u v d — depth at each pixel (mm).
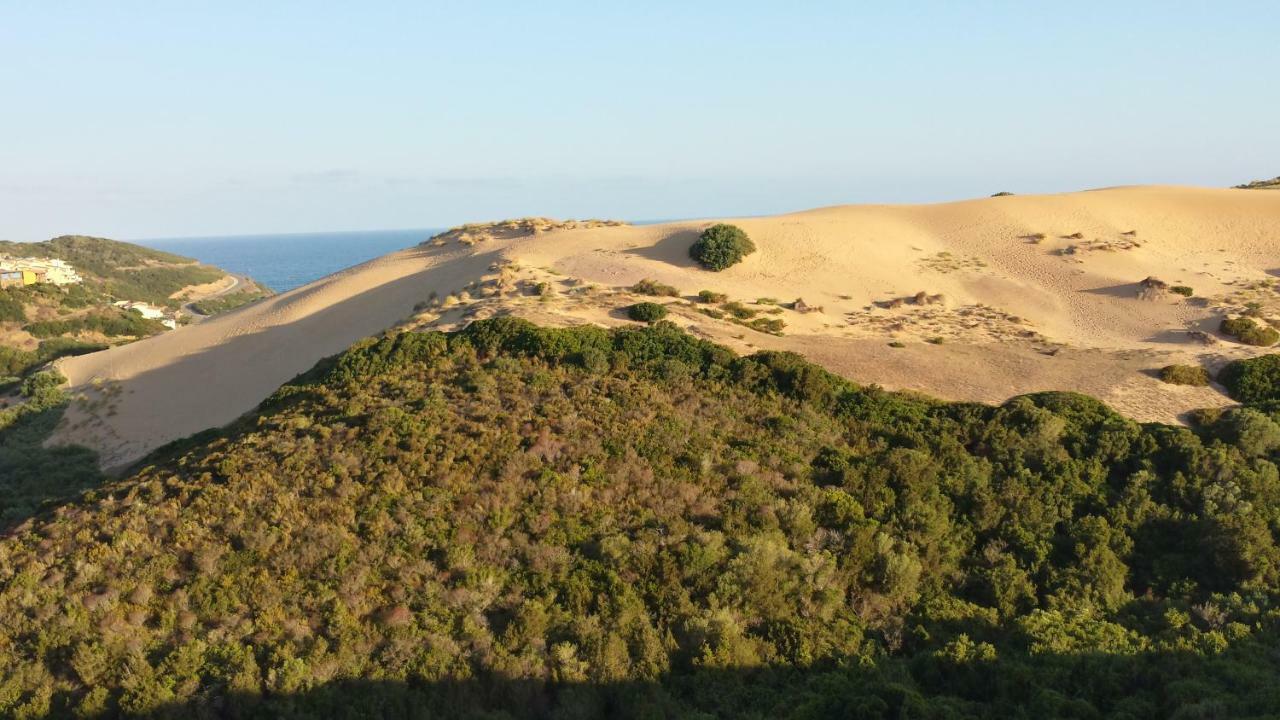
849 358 37594
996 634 20016
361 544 21078
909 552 22031
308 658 17391
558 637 18578
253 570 20141
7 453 43781
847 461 25766
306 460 25266
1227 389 34250
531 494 23141
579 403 28938
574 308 43406
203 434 37406
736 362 32406
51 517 25312
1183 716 15008
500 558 20797
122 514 23297
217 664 17234
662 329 35562
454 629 18609
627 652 18328
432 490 23109
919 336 44031
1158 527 24000
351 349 37344
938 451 27016
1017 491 25078
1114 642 18781
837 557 21500
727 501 23375
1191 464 25922
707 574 20312
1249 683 16562
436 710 16859
